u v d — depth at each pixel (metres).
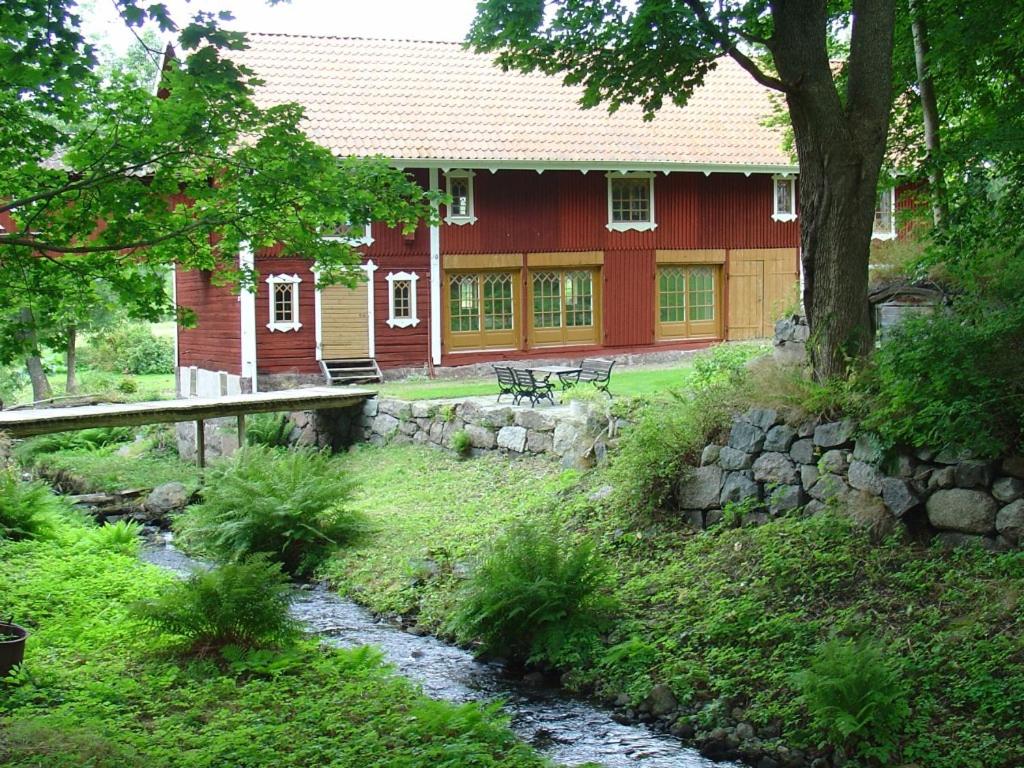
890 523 11.47
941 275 13.14
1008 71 14.51
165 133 9.37
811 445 12.56
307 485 16.53
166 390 33.44
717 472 13.54
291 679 9.90
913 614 10.12
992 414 10.68
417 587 14.10
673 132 29.14
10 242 9.16
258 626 10.65
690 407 14.41
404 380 26.61
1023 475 10.59
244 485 16.58
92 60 8.44
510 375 20.44
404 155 25.52
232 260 11.29
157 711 8.89
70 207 9.97
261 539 16.23
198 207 10.51
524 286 27.80
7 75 8.26
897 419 11.55
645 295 29.05
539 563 11.95
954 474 11.05
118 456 24.48
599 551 13.77
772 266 30.55
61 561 14.43
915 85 16.56
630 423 16.06
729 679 10.03
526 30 13.37
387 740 8.31
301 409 22.25
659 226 29.08
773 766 8.74
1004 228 12.26
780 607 10.99
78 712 8.62
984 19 13.23
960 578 10.39
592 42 13.44
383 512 17.72
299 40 29.06
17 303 10.30
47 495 16.77
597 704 10.41
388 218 10.77
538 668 11.39
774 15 12.67
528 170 27.58
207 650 10.48
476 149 26.42
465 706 8.98
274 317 25.66
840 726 8.47
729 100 31.30
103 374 41.41
